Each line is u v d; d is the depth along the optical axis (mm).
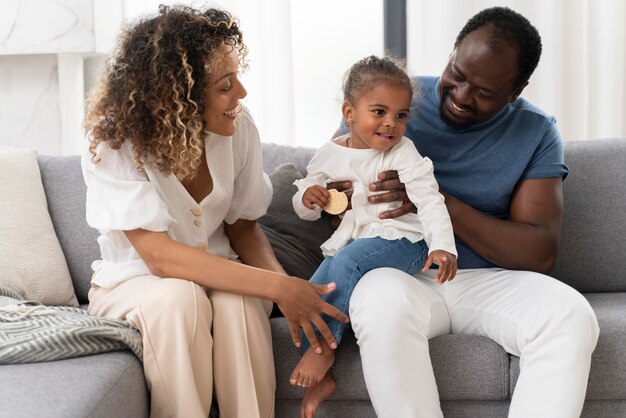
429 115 2064
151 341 1635
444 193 1979
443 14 2908
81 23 2920
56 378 1469
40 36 2928
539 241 1944
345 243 1907
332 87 3023
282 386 1818
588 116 2906
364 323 1694
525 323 1718
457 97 1949
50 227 2174
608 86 2881
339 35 3010
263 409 1724
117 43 1806
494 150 2023
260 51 2900
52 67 3062
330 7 3002
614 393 1768
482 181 2020
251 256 1978
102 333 1600
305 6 3008
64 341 1562
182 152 1728
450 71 1972
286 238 2172
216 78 1741
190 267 1714
